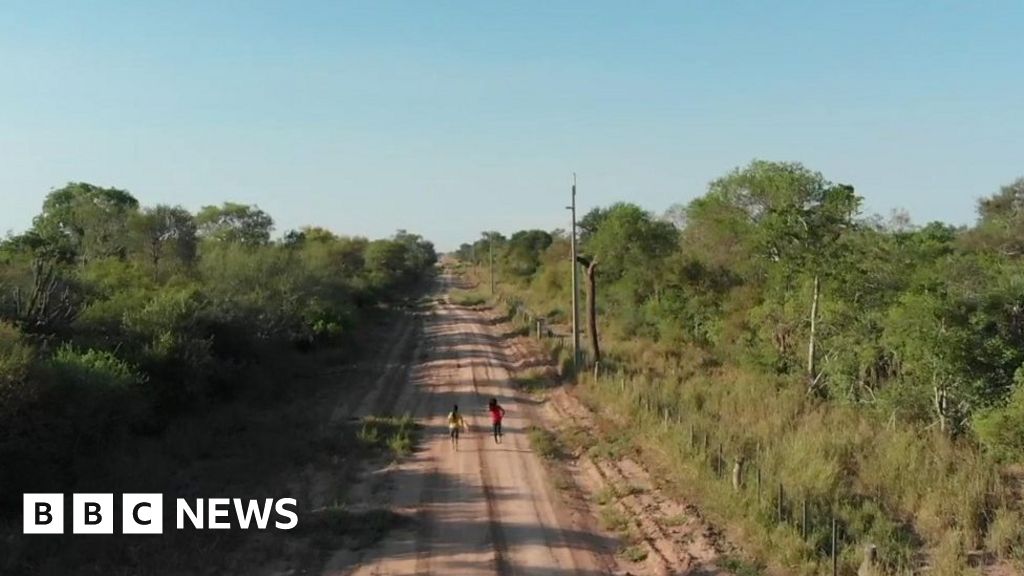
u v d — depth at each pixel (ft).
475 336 166.40
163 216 150.20
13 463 49.24
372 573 43.34
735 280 120.47
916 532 44.73
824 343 79.46
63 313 75.10
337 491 57.88
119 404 62.18
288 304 127.34
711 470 54.80
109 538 44.45
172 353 76.48
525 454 69.67
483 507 55.01
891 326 65.26
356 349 141.69
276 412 83.82
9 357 50.37
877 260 79.66
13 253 131.64
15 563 39.52
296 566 44.14
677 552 44.47
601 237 149.48
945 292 61.57
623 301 151.64
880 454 55.01
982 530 43.83
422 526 51.26
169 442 66.03
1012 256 109.40
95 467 55.83
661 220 154.51
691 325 123.03
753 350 92.27
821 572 39.55
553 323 175.94
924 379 63.10
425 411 89.35
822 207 84.02
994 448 53.31
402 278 351.87
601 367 102.22
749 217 115.85
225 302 98.89
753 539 44.29
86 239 151.33
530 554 46.06
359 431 76.64
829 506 47.67
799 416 69.36
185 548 44.45
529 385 104.83
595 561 45.11
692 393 80.38
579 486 60.34
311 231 280.72
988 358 59.41
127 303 84.99
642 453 65.26
